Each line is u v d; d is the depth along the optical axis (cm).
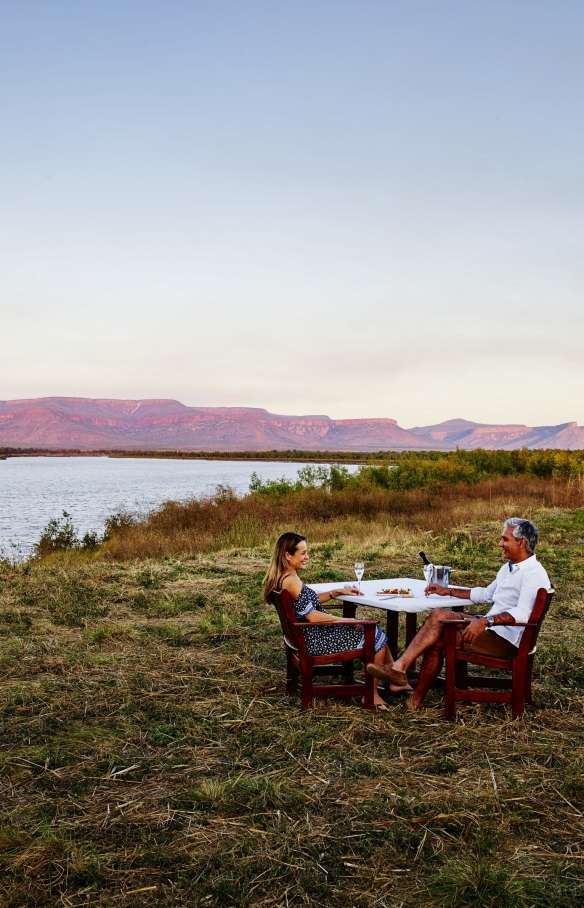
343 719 504
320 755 445
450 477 2859
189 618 808
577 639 716
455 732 480
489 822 363
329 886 314
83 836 354
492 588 553
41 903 304
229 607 850
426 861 332
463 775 416
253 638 718
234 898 305
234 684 580
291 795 389
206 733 479
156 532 1708
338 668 598
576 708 529
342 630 538
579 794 394
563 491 2289
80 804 385
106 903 303
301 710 521
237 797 388
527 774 418
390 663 553
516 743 463
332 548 1344
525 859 332
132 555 1455
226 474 8312
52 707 525
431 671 519
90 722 502
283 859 332
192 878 320
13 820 367
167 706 527
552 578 1020
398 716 509
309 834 353
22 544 2114
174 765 432
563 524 1627
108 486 5684
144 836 351
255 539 1573
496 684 564
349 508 2047
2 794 398
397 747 457
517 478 2914
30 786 407
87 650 673
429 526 1669
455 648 503
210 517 1858
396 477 2719
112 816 373
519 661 504
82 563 1382
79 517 3089
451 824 361
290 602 523
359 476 2717
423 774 418
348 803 383
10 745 462
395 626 638
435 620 518
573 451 3653
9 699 538
